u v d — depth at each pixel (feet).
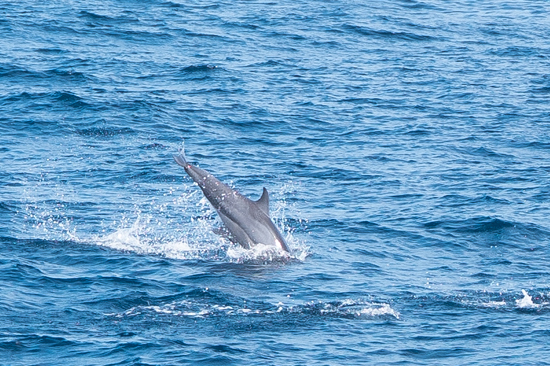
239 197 282.15
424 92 550.77
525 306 245.04
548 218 329.93
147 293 247.50
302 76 581.53
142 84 536.42
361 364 206.49
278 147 433.48
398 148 433.07
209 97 517.96
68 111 472.44
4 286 247.70
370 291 255.09
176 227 315.58
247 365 203.72
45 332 219.41
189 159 407.23
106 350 209.97
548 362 207.31
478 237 309.83
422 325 230.68
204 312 235.20
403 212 336.90
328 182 378.12
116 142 430.20
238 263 276.21
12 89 505.66
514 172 393.50
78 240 295.48
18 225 307.99
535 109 512.63
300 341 218.38
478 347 216.54
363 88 556.92
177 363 203.51
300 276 265.95
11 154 402.31
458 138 451.12
